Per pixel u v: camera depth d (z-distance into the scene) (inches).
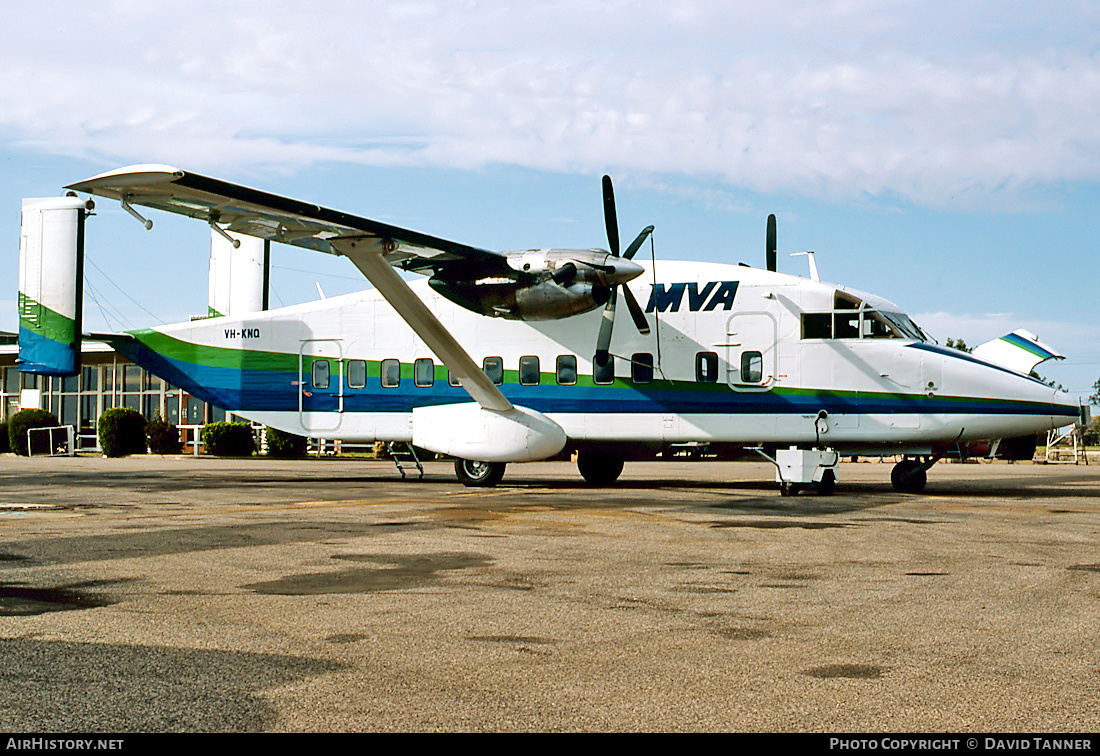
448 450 639.1
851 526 386.6
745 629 197.2
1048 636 190.7
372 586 246.4
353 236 534.9
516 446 619.2
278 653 176.6
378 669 165.9
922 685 156.8
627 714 142.4
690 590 241.3
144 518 416.5
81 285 653.9
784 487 565.0
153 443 1302.9
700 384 619.2
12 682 156.8
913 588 244.4
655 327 629.3
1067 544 331.3
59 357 652.7
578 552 310.2
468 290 606.9
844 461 1573.6
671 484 688.4
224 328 725.9
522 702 147.9
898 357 589.9
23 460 1151.6
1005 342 776.9
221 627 197.6
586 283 586.2
